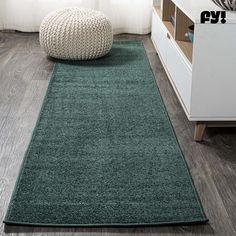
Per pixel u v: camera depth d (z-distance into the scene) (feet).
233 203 6.19
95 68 11.21
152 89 9.98
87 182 6.53
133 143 7.66
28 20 14.46
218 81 7.54
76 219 5.75
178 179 6.63
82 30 11.32
